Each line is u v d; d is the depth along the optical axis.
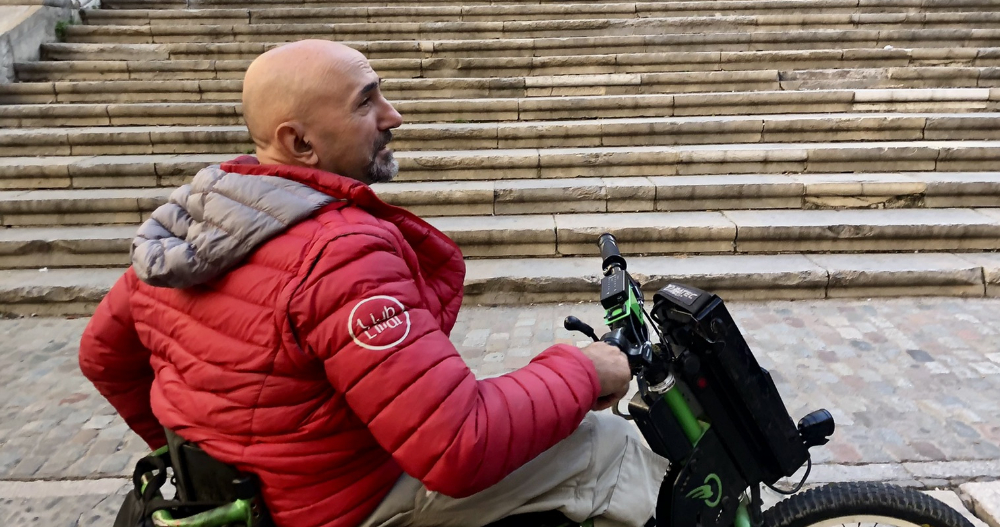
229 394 1.22
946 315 4.02
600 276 4.38
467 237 4.75
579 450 1.43
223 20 7.79
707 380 1.45
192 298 1.26
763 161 5.38
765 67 6.73
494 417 1.15
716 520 1.53
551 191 5.10
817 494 1.64
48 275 4.76
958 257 4.46
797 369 3.45
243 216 1.18
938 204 4.96
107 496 2.73
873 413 3.04
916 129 5.63
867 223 4.61
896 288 4.30
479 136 5.86
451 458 1.10
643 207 5.11
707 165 5.41
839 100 6.11
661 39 7.00
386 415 1.12
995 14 6.98
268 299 1.17
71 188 5.53
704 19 7.35
